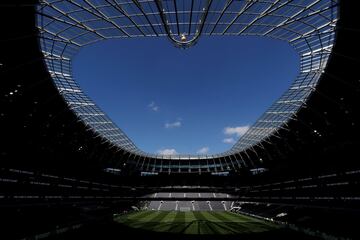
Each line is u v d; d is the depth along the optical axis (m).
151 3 27.78
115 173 92.44
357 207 36.84
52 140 51.97
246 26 32.88
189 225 54.44
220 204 99.56
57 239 37.75
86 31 33.31
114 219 63.22
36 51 31.91
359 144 42.50
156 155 104.25
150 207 97.69
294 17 30.33
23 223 41.84
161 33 34.34
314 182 55.03
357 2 24.92
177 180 100.69
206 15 28.95
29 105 40.56
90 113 56.41
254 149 81.75
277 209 69.25
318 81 39.25
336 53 32.59
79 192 62.09
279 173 75.00
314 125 50.84
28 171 47.53
